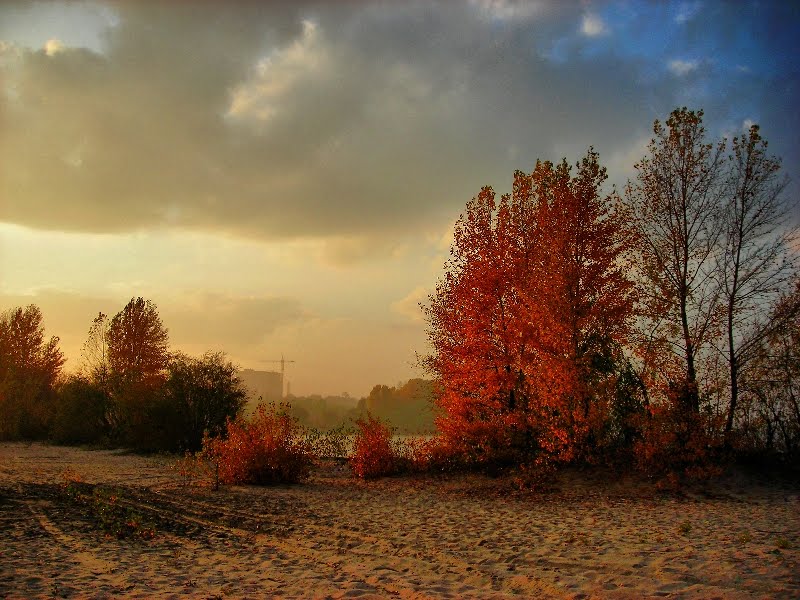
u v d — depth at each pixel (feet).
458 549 31.45
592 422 56.80
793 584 21.07
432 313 68.49
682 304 60.90
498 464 64.85
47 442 125.90
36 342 157.48
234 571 27.04
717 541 30.99
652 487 54.34
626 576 23.98
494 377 63.41
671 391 56.70
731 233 61.26
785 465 59.06
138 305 140.87
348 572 26.86
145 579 25.27
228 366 102.83
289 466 62.95
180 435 96.99
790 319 59.57
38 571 25.90
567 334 57.93
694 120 62.18
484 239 65.92
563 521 40.86
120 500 48.34
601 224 61.77
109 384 121.49
